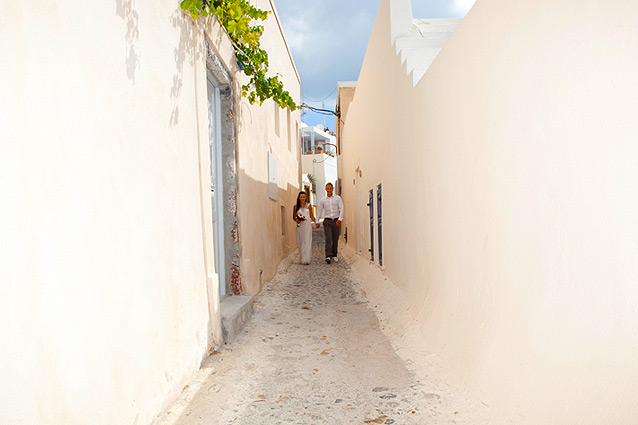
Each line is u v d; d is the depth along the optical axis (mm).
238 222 5207
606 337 1547
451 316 3332
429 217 4078
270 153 7715
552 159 1880
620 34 1429
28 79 1513
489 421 2287
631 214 1408
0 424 1317
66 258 1688
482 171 2711
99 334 1904
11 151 1418
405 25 5801
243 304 4680
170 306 2768
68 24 1766
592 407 1611
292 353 3785
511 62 2242
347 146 14492
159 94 2750
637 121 1364
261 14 4172
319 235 19625
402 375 3219
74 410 1695
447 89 3402
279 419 2590
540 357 1995
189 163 3289
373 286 6875
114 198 2094
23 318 1438
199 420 2559
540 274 2016
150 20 2648
